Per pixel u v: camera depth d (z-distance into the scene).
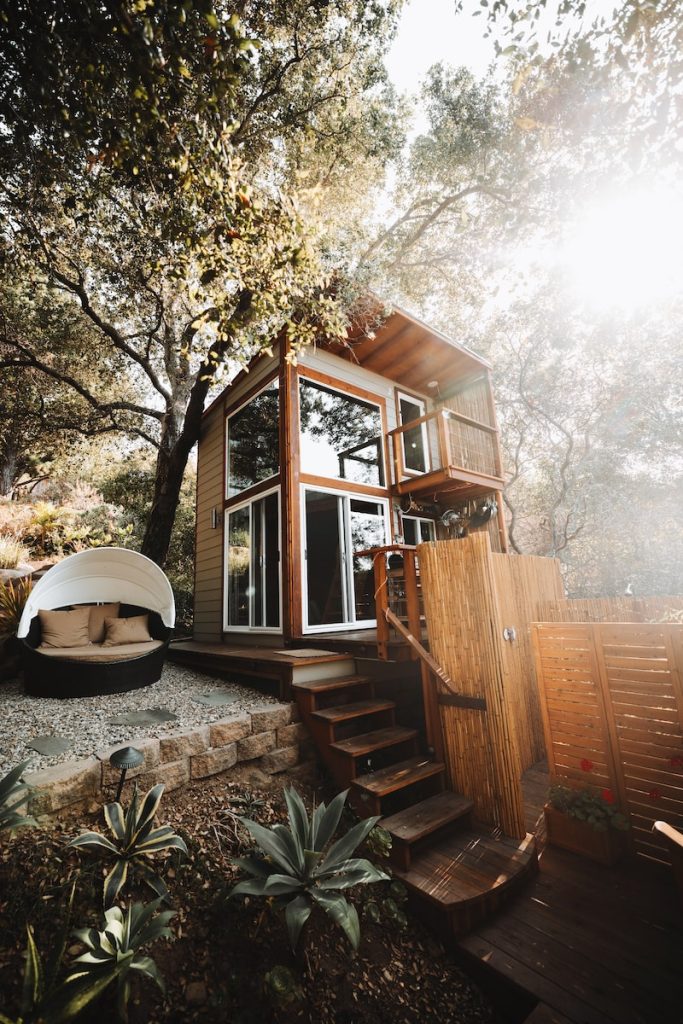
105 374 10.99
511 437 14.78
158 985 1.70
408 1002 2.03
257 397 7.34
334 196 8.23
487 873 2.50
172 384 10.04
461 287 11.06
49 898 1.97
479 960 2.11
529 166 4.99
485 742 3.07
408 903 2.49
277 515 6.39
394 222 10.03
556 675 3.27
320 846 2.35
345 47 6.18
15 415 10.38
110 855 2.23
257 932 2.13
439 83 8.48
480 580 3.19
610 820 2.84
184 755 2.99
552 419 13.51
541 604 5.09
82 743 3.02
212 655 5.27
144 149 2.39
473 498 8.31
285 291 3.41
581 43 2.69
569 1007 1.83
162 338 10.09
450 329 12.73
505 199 7.64
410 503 7.74
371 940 2.27
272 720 3.55
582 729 3.12
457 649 3.30
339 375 7.36
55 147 2.74
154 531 8.89
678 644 2.73
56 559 9.05
